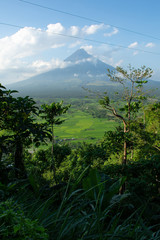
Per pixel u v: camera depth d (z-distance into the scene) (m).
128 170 5.93
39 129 3.80
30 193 1.85
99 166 9.54
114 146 10.56
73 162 10.82
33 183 2.00
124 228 1.13
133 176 6.09
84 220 1.18
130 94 11.10
